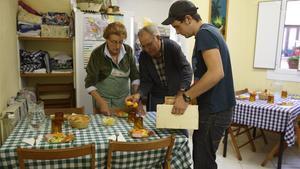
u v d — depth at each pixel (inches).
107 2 130.3
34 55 121.2
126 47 94.9
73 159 59.6
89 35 118.6
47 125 74.9
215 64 59.6
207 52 60.3
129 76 97.7
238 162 121.4
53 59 125.2
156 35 82.9
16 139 63.7
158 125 67.1
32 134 67.5
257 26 151.3
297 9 142.1
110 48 87.5
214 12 157.2
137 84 95.3
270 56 149.3
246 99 127.1
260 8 149.1
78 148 56.1
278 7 143.9
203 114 66.6
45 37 119.9
